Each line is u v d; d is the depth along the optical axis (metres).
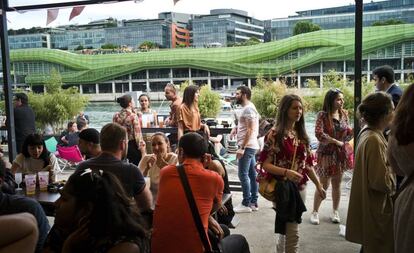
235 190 5.69
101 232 1.49
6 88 5.71
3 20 5.50
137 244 1.50
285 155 2.88
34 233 0.99
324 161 4.21
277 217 2.88
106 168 2.57
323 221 4.39
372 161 2.50
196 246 2.08
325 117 4.23
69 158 6.72
